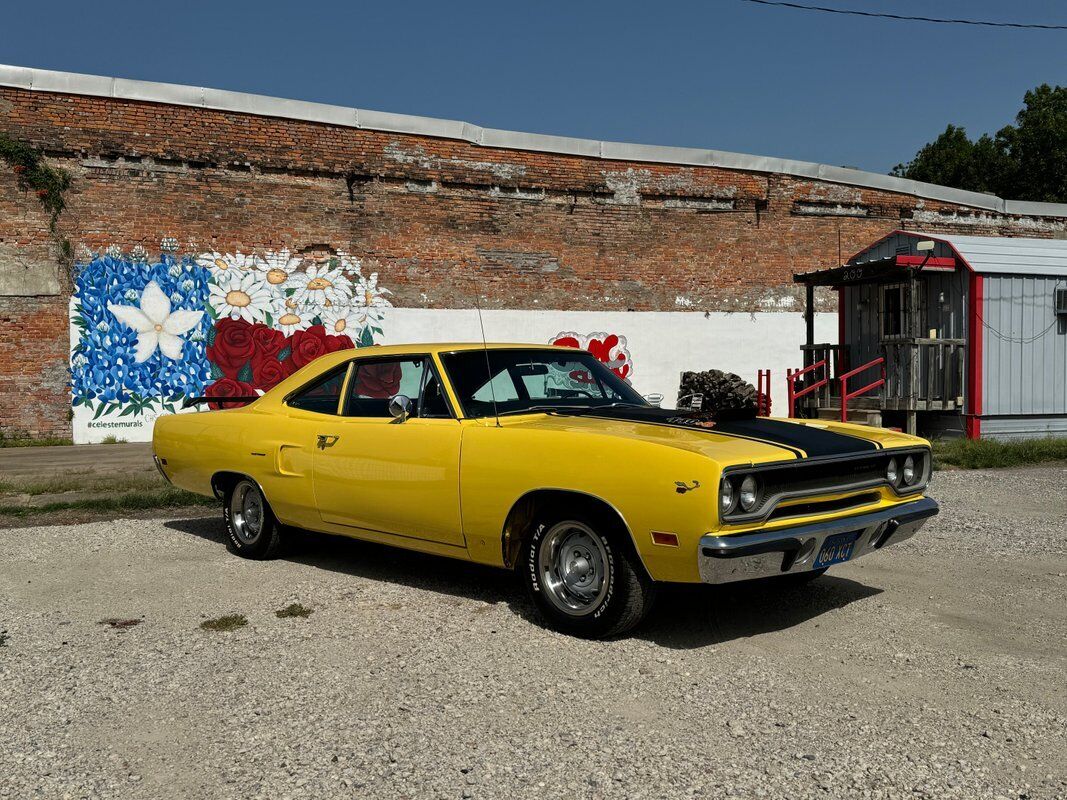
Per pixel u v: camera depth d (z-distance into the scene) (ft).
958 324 47.65
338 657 14.40
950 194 75.97
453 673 13.61
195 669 13.93
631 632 15.49
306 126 57.11
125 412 52.90
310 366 20.94
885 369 50.65
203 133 54.49
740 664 13.92
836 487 15.21
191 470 22.77
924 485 16.88
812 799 9.67
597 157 65.21
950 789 9.86
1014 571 19.71
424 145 60.23
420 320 60.39
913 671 13.56
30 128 50.55
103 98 52.11
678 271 67.87
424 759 10.71
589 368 19.54
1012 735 11.24
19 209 50.47
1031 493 30.78
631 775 10.24
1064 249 50.57
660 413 17.25
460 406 17.15
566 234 64.59
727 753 10.78
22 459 43.39
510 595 18.13
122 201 52.65
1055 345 48.83
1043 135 121.19
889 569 19.99
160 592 18.63
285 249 56.75
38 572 20.57
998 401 47.39
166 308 53.78
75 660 14.42
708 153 68.39
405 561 21.38
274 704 12.50
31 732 11.69
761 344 70.44
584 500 15.01
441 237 60.95
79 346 51.75
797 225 71.41
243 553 21.85
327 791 9.98
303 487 19.76
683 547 13.66
